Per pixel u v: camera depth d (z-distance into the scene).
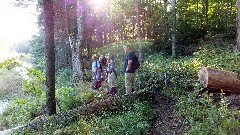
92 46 25.75
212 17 21.91
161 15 21.92
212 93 7.55
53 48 8.52
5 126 10.50
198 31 21.00
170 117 7.48
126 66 9.95
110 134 6.67
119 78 12.77
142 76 10.95
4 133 7.93
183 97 7.88
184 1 21.95
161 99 8.83
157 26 22.05
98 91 11.34
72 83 14.77
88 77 15.94
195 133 5.82
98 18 24.00
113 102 8.60
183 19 21.58
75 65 16.02
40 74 8.66
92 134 6.58
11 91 17.70
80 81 14.28
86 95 10.59
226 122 5.56
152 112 8.15
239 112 6.08
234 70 8.44
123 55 20.08
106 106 8.52
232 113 5.97
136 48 20.95
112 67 10.99
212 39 17.47
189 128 6.41
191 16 21.91
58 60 22.73
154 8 23.62
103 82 12.30
